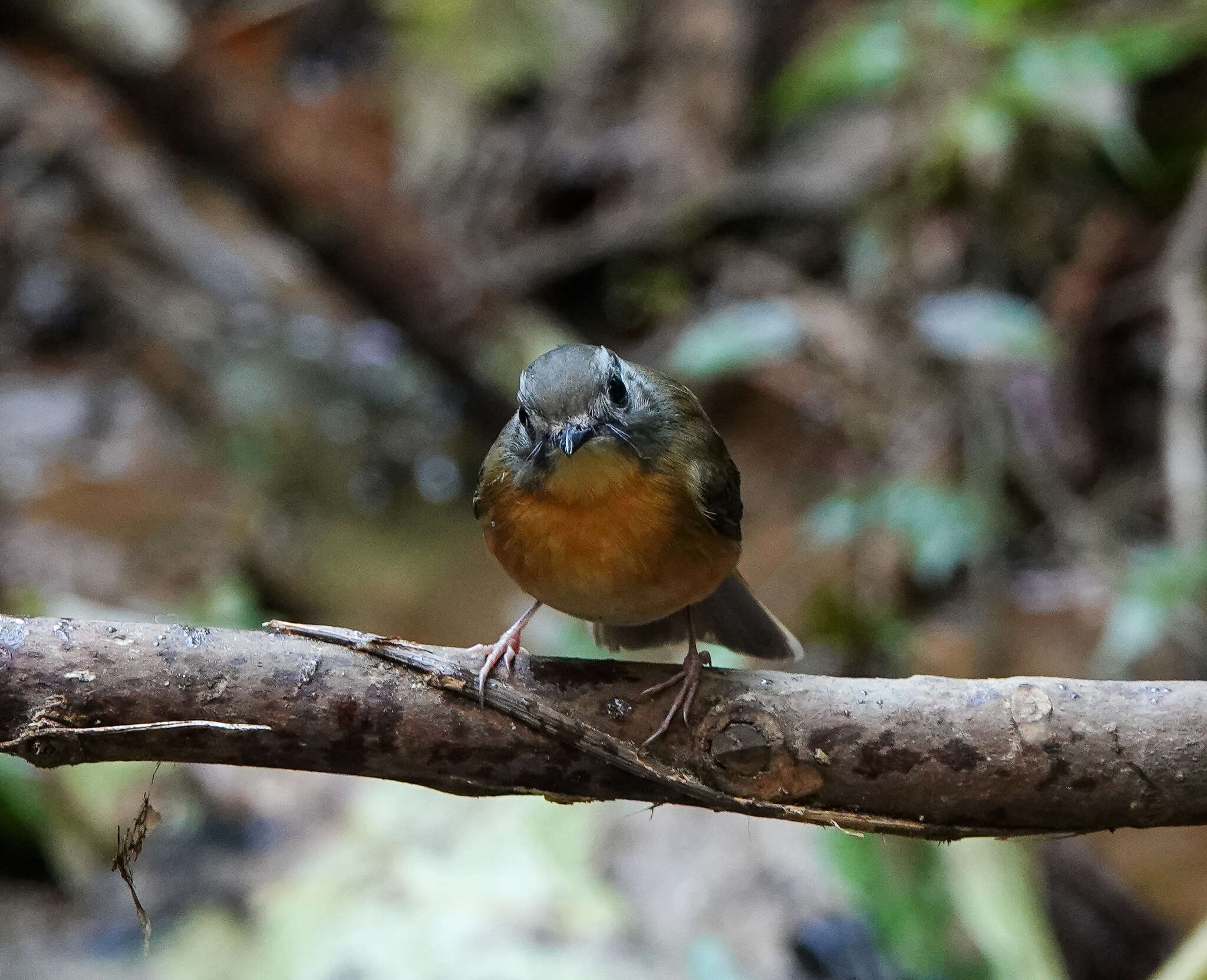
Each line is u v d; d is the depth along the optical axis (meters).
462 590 12.39
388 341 16.55
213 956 7.88
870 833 5.33
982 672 11.13
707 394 14.10
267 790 8.95
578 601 6.14
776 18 17.08
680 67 17.20
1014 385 12.77
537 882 8.27
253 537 12.83
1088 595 11.40
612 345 15.93
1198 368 11.93
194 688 5.02
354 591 12.41
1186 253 12.66
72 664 4.96
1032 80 13.22
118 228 17.59
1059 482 12.49
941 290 13.37
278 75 17.91
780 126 16.48
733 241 15.93
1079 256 13.45
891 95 14.57
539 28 18.34
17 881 8.71
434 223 15.52
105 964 7.86
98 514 12.77
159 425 14.70
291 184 14.66
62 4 14.04
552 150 17.23
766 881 8.27
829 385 13.55
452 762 5.20
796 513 12.72
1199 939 7.42
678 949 7.87
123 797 8.91
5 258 17.08
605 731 5.26
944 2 13.80
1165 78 14.24
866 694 5.20
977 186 13.37
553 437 5.81
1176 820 5.12
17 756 5.08
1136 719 5.05
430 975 7.62
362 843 8.57
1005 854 8.54
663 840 8.53
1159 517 12.31
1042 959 8.09
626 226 16.09
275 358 16.17
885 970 7.84
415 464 14.96
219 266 17.44
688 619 6.51
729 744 5.20
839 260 15.27
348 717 5.10
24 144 17.41
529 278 16.17
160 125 14.70
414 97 17.81
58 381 15.62
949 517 11.32
